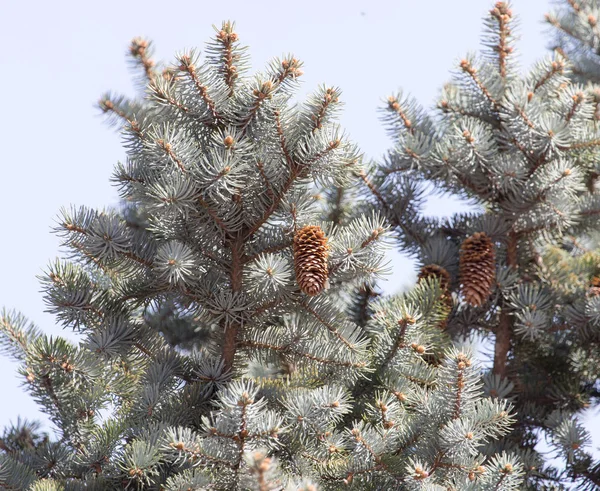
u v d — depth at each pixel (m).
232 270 6.22
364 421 6.22
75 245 5.92
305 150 5.81
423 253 8.00
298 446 5.70
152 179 6.05
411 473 5.30
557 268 8.20
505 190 7.78
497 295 7.74
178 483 4.98
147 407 5.79
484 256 7.43
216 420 5.02
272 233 6.23
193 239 6.13
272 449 5.51
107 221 5.93
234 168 5.60
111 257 6.02
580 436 6.75
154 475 5.55
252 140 6.02
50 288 6.05
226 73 6.09
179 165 5.62
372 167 8.20
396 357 6.30
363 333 6.27
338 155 5.88
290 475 5.49
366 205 8.27
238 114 6.00
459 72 8.05
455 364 5.64
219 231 6.12
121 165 6.14
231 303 6.04
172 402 5.84
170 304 6.45
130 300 6.36
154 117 6.17
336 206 8.23
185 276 6.00
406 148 7.81
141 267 6.07
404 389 6.25
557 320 7.89
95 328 6.17
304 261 5.68
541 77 8.20
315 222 6.12
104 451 5.64
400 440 5.74
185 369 6.25
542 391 8.02
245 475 4.80
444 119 8.42
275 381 6.52
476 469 5.44
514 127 7.45
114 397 6.22
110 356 6.09
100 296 6.21
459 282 7.77
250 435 4.95
